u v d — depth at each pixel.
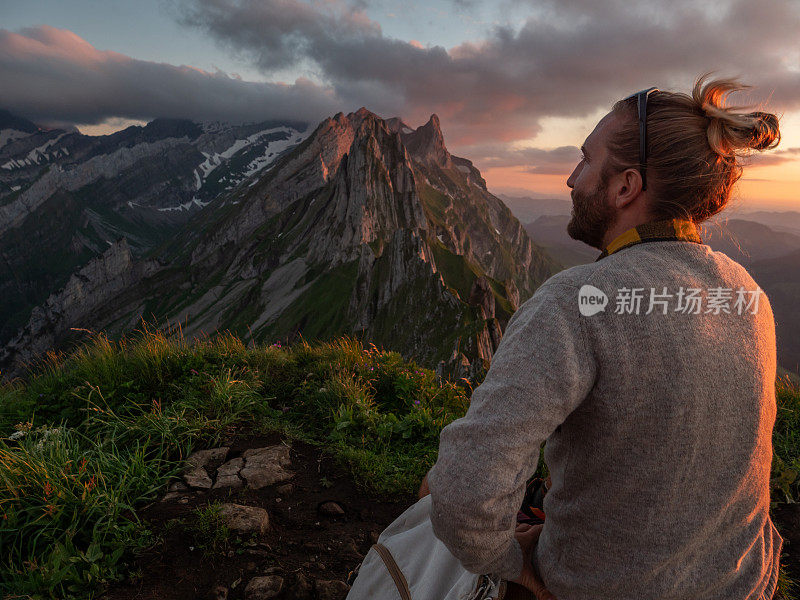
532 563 1.21
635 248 1.08
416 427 4.92
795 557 3.41
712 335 0.97
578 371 0.92
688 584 1.02
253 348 6.63
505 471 0.90
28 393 5.32
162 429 4.20
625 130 1.12
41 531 2.86
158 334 6.26
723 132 1.00
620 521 0.99
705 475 0.96
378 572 1.57
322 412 5.09
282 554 3.02
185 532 3.09
